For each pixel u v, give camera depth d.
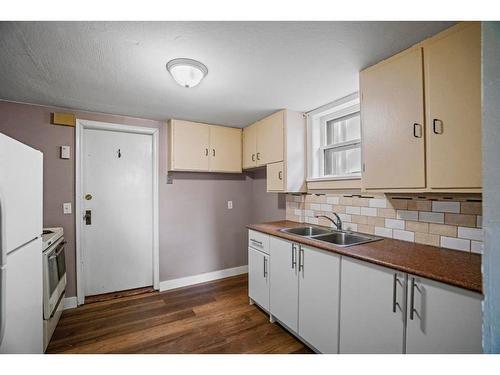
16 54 1.46
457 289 1.04
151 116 2.78
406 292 1.21
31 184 1.30
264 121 2.82
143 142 2.94
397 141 1.49
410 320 1.20
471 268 1.18
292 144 2.55
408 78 1.43
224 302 2.63
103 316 2.32
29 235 1.26
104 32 1.26
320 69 1.69
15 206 1.11
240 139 3.31
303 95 2.16
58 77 1.78
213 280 3.32
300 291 1.88
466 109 1.20
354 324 1.46
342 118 2.45
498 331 0.63
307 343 1.82
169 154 2.96
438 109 1.30
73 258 2.52
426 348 1.14
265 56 1.52
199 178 3.26
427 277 1.11
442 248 1.56
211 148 3.08
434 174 1.32
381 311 1.32
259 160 2.92
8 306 1.04
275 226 2.52
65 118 2.46
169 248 3.04
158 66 1.63
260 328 2.12
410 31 1.29
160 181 2.99
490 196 0.65
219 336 2.00
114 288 2.80
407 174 1.43
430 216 1.63
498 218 0.63
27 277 1.24
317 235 2.06
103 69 1.67
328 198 2.42
